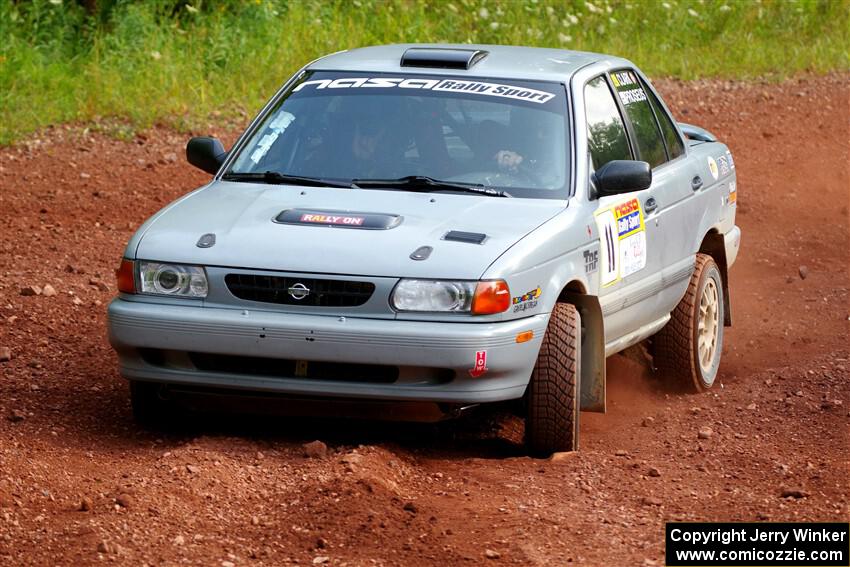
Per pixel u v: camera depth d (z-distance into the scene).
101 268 22.17
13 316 18.77
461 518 11.73
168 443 13.95
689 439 14.82
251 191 14.62
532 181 14.52
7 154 29.81
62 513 11.49
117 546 10.61
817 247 26.92
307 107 15.67
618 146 15.93
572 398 13.69
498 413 15.95
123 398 15.59
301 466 13.00
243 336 12.73
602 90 16.22
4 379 15.91
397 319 12.62
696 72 44.59
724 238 18.80
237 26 39.22
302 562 10.59
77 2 40.84
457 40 42.34
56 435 13.92
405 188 14.47
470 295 12.59
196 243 13.28
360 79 15.89
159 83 34.50
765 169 33.62
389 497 12.13
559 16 45.84
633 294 15.51
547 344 13.61
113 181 28.48
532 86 15.43
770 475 13.37
